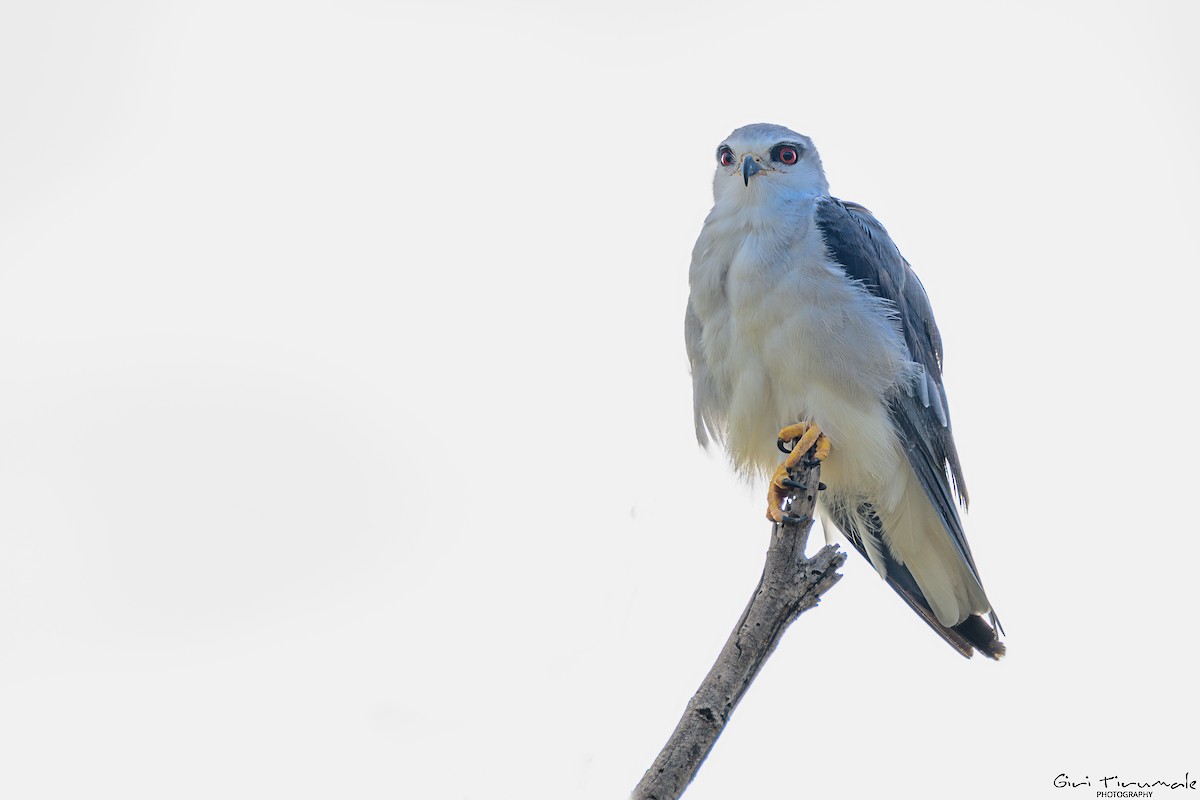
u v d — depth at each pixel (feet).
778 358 31.40
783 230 31.94
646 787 21.77
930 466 33.04
